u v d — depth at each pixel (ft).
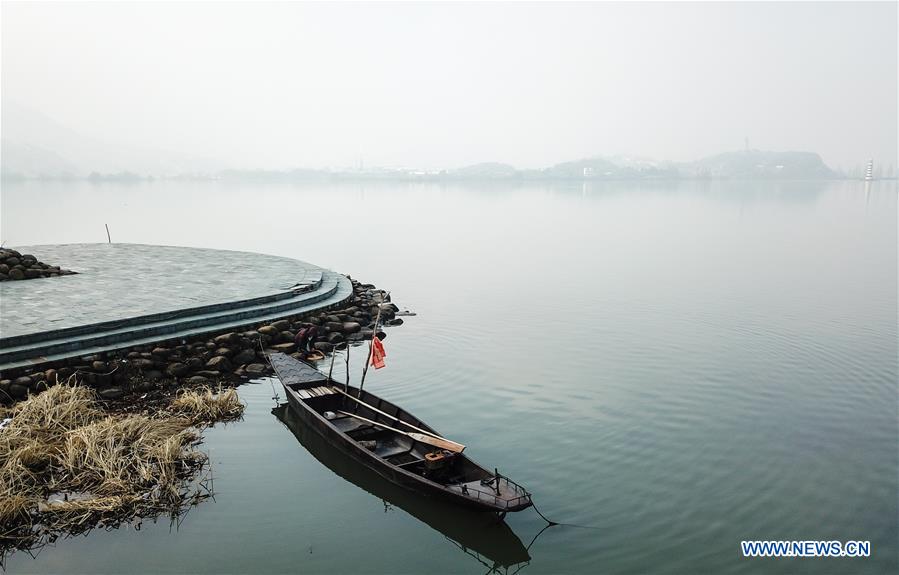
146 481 42.80
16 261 89.61
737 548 37.81
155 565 35.47
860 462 47.85
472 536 39.78
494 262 147.84
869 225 246.68
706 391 62.03
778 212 325.83
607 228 241.55
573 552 37.70
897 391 61.77
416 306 100.17
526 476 45.73
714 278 124.98
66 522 38.55
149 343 63.67
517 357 73.05
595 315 93.81
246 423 54.39
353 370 68.03
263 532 38.99
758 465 47.44
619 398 60.39
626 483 44.91
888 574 35.29
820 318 90.89
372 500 43.04
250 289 84.84
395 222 266.98
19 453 42.93
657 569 36.01
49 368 56.85
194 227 228.22
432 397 60.59
